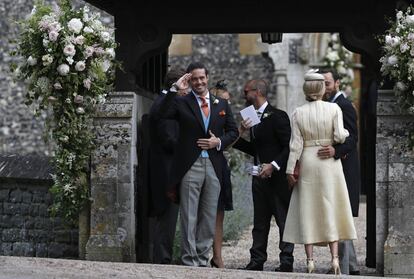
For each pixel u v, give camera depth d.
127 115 21.00
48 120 21.25
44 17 20.41
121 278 17.39
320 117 19.17
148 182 20.89
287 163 19.61
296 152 19.27
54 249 23.64
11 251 24.12
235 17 20.92
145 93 22.88
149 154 20.80
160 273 17.94
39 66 20.59
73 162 20.86
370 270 21.64
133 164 21.19
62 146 20.84
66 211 21.11
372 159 22.05
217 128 19.81
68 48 20.22
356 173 20.14
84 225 21.25
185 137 19.69
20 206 24.11
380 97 20.50
